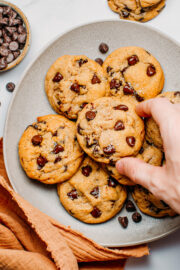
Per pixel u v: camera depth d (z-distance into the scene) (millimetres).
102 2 532
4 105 532
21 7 537
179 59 500
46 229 434
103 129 458
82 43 513
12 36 520
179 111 395
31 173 481
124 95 493
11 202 463
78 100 492
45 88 509
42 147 482
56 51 507
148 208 490
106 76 501
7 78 532
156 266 519
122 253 462
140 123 468
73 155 481
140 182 412
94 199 485
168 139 383
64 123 494
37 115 515
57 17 536
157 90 493
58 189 496
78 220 497
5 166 482
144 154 475
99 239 486
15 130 501
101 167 488
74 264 436
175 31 527
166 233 473
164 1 519
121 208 499
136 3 514
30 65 496
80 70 497
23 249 449
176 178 378
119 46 516
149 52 509
